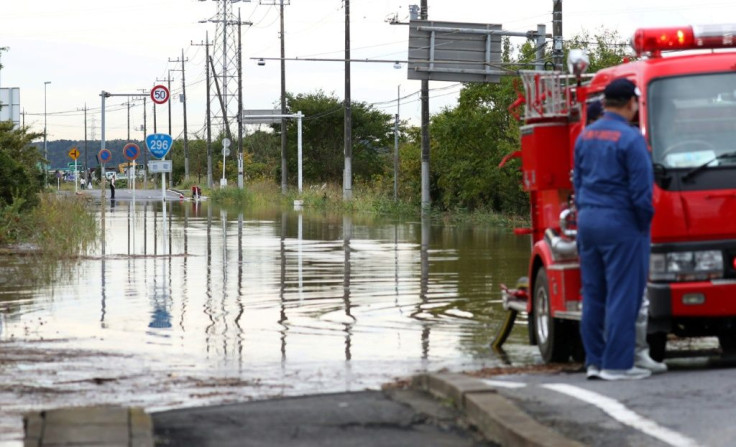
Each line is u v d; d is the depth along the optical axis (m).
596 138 15.15
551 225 18.81
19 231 46.09
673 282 16.03
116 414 12.38
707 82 16.64
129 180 169.62
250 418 12.80
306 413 13.05
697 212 16.02
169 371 17.47
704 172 16.12
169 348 20.09
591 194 15.16
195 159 192.50
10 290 30.03
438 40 62.16
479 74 62.56
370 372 17.36
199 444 11.54
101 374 17.12
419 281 32.53
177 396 15.14
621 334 14.98
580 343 17.95
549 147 18.59
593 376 15.21
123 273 34.88
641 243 14.98
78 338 21.38
